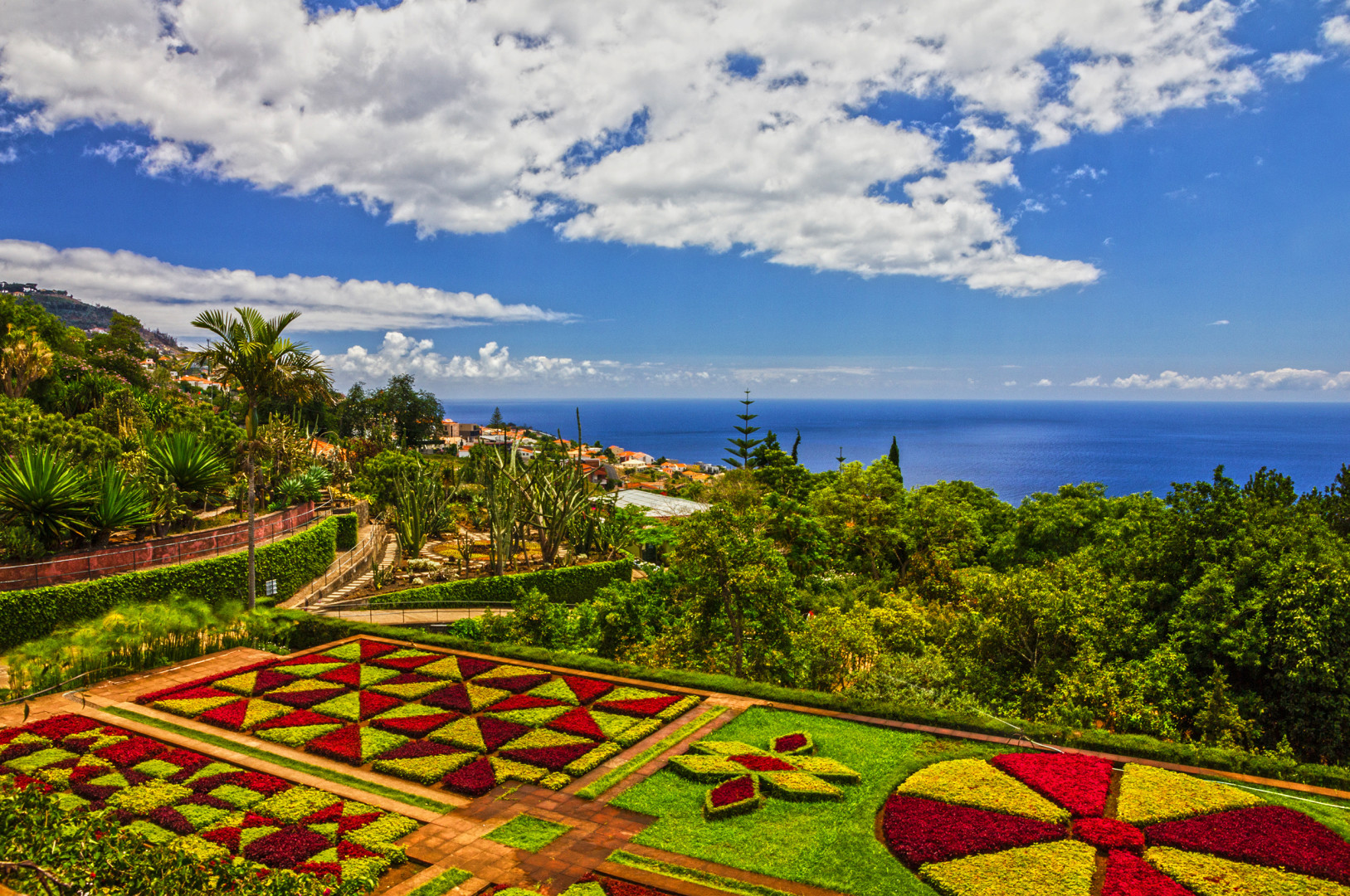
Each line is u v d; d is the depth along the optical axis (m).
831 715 17.94
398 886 10.84
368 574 42.12
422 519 47.00
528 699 18.73
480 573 41.97
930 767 14.69
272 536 36.75
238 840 11.76
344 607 34.66
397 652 22.97
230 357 30.97
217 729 17.09
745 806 13.14
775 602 24.72
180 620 22.94
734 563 25.22
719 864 11.55
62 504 26.80
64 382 56.94
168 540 30.78
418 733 16.52
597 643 28.44
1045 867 11.12
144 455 34.56
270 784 14.02
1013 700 21.41
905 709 17.75
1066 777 13.97
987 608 23.58
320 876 10.48
